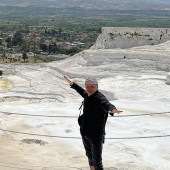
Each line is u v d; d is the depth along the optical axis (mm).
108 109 9297
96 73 51500
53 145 18922
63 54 145875
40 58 130750
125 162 16266
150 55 52625
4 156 16172
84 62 56812
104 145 19094
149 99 31922
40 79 54281
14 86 47438
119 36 64188
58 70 56688
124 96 34125
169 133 21469
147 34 63281
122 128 22562
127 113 26000
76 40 197375
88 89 9789
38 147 18266
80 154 17375
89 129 9828
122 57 54344
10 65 69125
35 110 27344
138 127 22781
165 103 29906
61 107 28734
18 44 171125
